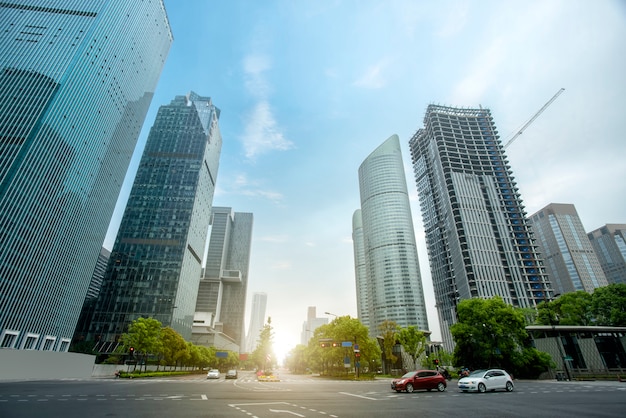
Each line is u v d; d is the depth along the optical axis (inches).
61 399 703.7
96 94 3929.6
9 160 3029.0
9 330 2898.6
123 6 4367.6
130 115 4731.8
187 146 6245.1
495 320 1899.6
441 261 5989.2
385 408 625.0
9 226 2947.8
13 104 3284.9
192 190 5762.8
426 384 1024.2
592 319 2792.8
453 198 5812.0
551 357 2006.6
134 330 2234.3
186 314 5364.2
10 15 3791.8
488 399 779.4
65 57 3636.8
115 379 1753.2
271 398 810.8
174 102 6934.1
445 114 7042.3
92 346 4158.5
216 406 635.5
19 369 1659.7
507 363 1891.0
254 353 4416.8
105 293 4744.1
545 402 705.6
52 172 3385.8
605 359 2025.1
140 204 5531.5
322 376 2896.2
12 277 2955.2
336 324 2603.3
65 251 3609.7
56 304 3481.8
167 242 5216.5
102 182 4254.4
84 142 3799.2
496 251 5295.3
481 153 6638.8
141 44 4827.8
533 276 5319.9
